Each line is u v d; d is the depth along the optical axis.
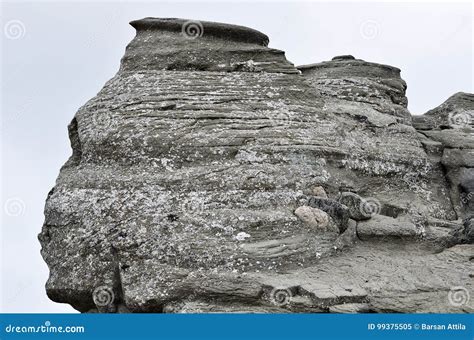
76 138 9.93
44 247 9.54
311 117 9.55
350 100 10.90
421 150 10.52
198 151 8.90
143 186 8.73
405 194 10.14
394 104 11.17
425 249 9.40
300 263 8.48
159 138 8.97
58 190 9.38
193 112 9.15
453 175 10.73
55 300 9.17
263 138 9.06
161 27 10.03
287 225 8.59
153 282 8.22
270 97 9.48
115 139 9.12
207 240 8.35
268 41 10.31
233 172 8.77
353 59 11.91
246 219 8.47
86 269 8.69
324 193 9.11
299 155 9.12
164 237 8.43
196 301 8.10
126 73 9.74
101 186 8.91
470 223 9.59
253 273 8.23
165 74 9.54
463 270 8.88
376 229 9.24
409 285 8.38
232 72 9.66
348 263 8.74
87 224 8.80
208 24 9.91
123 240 8.52
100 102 9.56
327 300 7.87
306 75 11.73
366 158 9.88
